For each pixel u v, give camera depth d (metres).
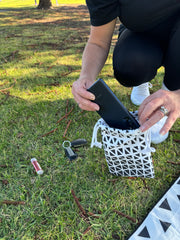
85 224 1.02
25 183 1.22
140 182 1.19
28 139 1.51
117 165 1.17
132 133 1.01
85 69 1.21
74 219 1.03
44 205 1.11
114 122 1.07
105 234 0.98
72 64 2.65
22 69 2.58
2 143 1.47
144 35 1.29
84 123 1.65
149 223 1.00
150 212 1.04
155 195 1.13
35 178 1.25
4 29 4.77
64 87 2.13
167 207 1.06
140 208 1.08
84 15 6.45
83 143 1.44
